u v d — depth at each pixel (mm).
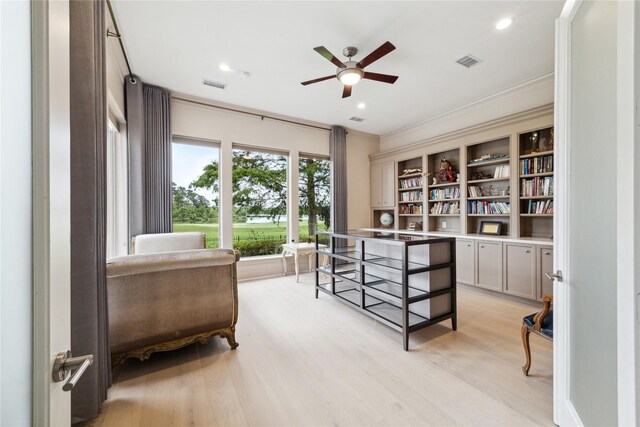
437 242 2477
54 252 555
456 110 4508
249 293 3797
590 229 1092
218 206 4441
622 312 757
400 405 1599
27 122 497
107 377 1686
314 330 2619
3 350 431
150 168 3613
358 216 5789
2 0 438
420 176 5035
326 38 2682
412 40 2705
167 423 1475
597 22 1037
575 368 1242
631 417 715
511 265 3410
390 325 2439
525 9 2293
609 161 952
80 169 1431
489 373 1900
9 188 448
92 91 1457
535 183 3477
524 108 3664
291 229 5000
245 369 1977
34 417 507
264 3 2232
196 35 2631
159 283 1970
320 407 1589
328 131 5406
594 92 1062
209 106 4195
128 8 2271
